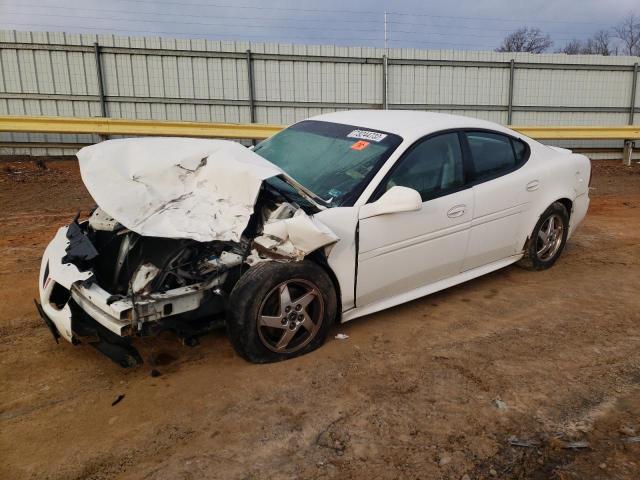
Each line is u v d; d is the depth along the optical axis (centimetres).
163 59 1309
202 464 269
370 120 472
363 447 282
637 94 1558
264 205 378
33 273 544
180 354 382
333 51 1375
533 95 1508
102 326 335
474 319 441
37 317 445
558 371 358
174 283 344
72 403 325
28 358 378
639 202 966
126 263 363
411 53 1414
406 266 419
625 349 389
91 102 1307
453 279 468
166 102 1334
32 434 295
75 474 263
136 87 1314
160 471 264
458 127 464
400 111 514
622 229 747
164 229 326
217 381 345
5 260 583
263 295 347
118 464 270
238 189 357
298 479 259
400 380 346
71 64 1279
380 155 416
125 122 1179
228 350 387
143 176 370
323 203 384
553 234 549
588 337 409
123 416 311
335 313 388
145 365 367
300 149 461
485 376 352
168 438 290
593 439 288
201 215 345
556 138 1381
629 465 267
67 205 867
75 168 1195
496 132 496
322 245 348
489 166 479
